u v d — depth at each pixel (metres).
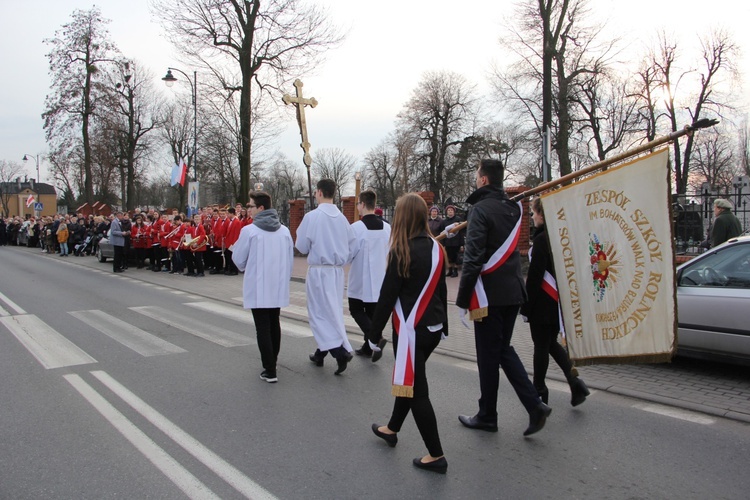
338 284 5.95
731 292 5.40
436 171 42.56
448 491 3.29
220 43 23.42
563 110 22.98
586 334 4.16
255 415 4.55
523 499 3.20
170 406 4.74
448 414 4.61
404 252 3.50
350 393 5.16
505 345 4.16
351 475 3.49
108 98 36.41
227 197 43.09
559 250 4.14
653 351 4.08
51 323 8.42
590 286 4.15
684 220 11.68
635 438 4.09
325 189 5.98
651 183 4.02
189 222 15.59
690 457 3.76
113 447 3.87
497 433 4.20
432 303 3.58
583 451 3.87
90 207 37.53
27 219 34.84
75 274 16.12
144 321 8.65
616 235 4.11
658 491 3.29
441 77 42.16
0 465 3.59
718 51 29.89
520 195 4.12
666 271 4.02
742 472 3.53
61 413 4.54
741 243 5.58
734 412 4.56
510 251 3.97
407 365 3.49
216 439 4.04
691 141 30.78
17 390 5.13
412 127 42.94
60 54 35.66
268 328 5.50
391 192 56.59
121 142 40.59
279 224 5.64
